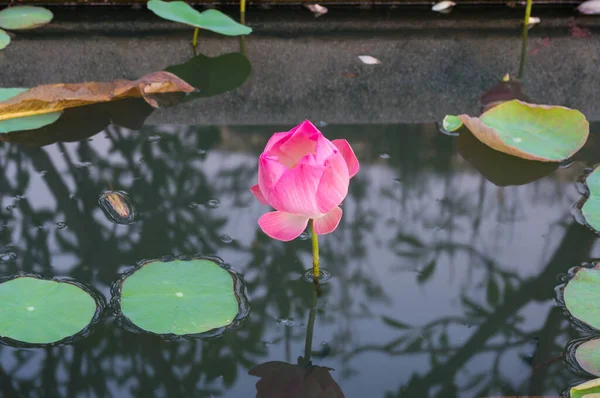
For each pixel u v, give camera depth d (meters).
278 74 1.98
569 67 2.00
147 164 1.75
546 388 1.49
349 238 1.66
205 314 1.54
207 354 1.53
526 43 2.06
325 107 1.89
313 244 1.58
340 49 2.05
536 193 1.71
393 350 1.54
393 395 1.49
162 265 1.59
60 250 1.62
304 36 2.09
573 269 1.61
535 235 1.66
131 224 1.66
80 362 1.51
